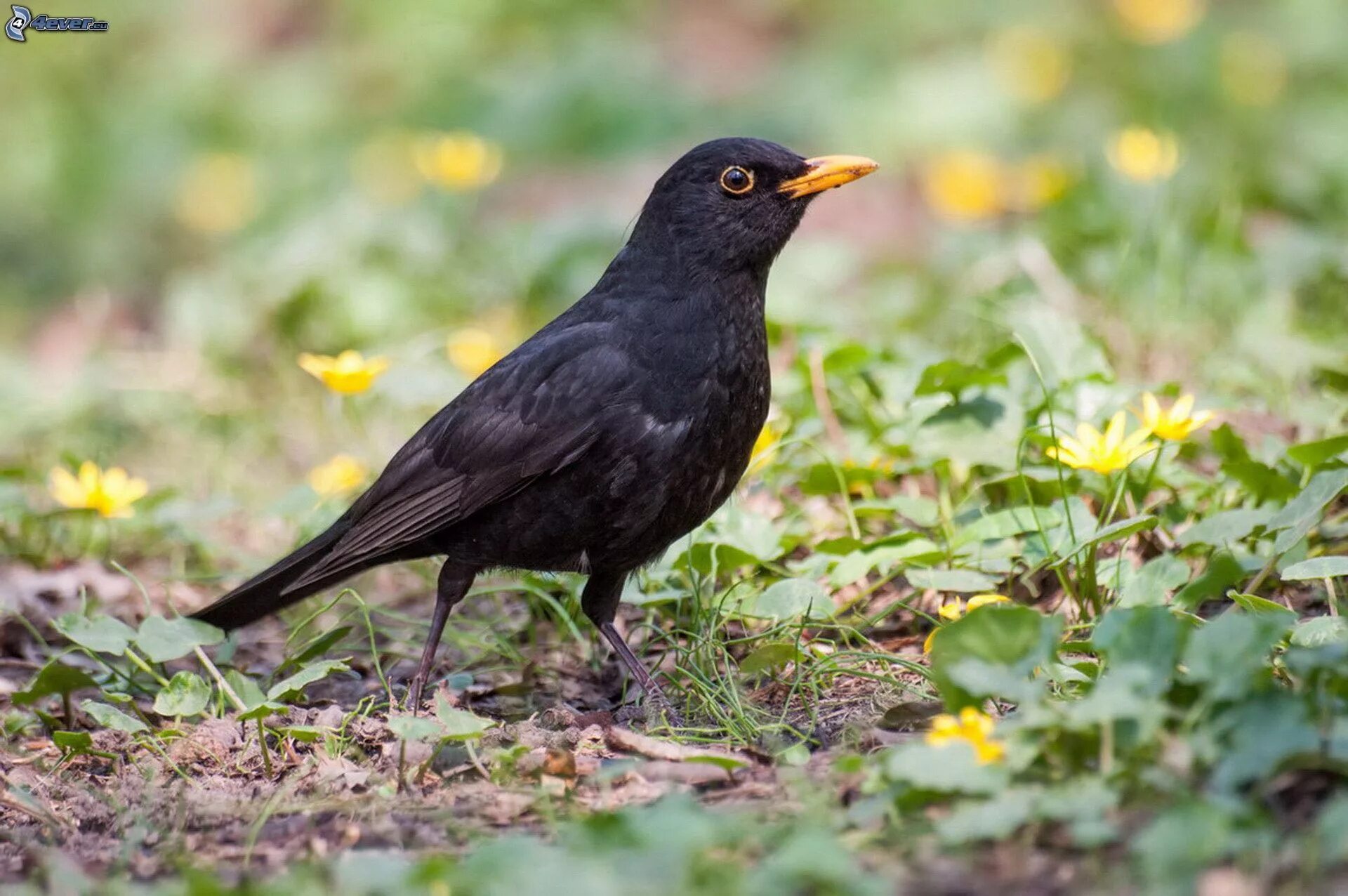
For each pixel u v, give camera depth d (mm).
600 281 9266
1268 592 9062
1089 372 10930
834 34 25188
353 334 15773
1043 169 15281
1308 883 5496
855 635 9344
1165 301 13172
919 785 6172
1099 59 22062
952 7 24141
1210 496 9766
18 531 12039
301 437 14227
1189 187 15219
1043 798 6070
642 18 26766
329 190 22344
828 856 5719
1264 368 11906
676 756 7672
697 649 8828
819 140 22344
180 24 27109
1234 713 6184
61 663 9008
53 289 21703
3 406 14742
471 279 16531
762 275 9086
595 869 5723
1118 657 6574
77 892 6402
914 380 10961
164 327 18938
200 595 11328
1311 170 16109
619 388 8656
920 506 9750
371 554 9086
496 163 17891
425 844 6965
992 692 6473
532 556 9008
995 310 13500
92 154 24078
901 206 19812
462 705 9008
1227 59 19609
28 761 8383
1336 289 13328
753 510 10742
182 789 7824
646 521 8820
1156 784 6070
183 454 14164
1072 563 9297
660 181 9086
